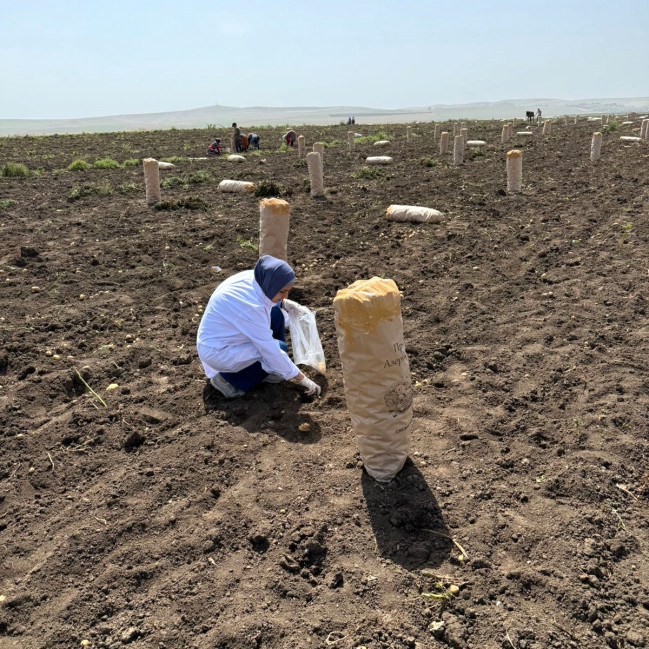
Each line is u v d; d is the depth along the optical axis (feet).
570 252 23.18
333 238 26.63
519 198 33.76
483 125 118.11
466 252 23.80
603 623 7.50
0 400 13.37
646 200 31.32
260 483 10.41
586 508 9.61
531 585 8.12
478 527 9.21
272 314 14.32
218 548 8.98
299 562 8.63
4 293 20.03
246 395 13.47
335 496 10.01
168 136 101.60
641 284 19.33
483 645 7.23
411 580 8.23
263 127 128.26
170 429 12.33
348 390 9.90
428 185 39.19
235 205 34.60
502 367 14.39
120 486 10.48
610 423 11.91
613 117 121.90
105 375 14.53
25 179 46.26
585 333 15.97
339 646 7.25
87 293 20.10
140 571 8.50
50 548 9.08
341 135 98.48
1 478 10.94
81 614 7.89
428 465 10.79
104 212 33.09
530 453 11.07
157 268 22.71
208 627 7.61
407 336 16.30
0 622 7.83
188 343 16.30
